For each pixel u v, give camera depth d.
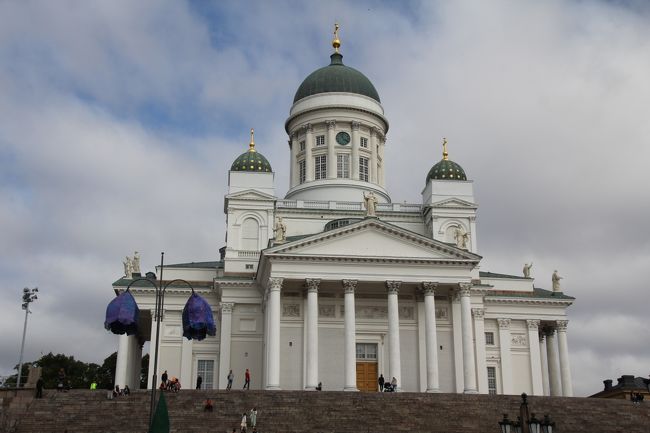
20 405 60.50
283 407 61.75
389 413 61.72
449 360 82.38
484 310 92.69
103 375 132.62
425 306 79.81
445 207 94.62
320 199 101.12
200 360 87.19
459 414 62.22
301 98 108.69
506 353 92.62
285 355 80.75
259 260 81.69
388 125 110.69
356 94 106.75
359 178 104.31
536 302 94.44
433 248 80.75
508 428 43.22
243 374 85.00
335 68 110.06
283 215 94.62
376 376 81.62
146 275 91.81
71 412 59.56
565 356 93.75
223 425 58.41
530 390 92.19
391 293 79.44
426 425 59.88
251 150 97.56
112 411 59.94
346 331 77.69
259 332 86.50
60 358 132.50
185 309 41.88
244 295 87.50
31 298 87.50
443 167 96.94
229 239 91.25
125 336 85.81
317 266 79.19
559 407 65.00
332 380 80.56
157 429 41.97
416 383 81.19
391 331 78.31
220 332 87.19
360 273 79.38
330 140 104.75
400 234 80.69
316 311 77.88
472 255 80.25
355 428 58.91
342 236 80.38
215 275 92.12
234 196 92.56
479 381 86.62
